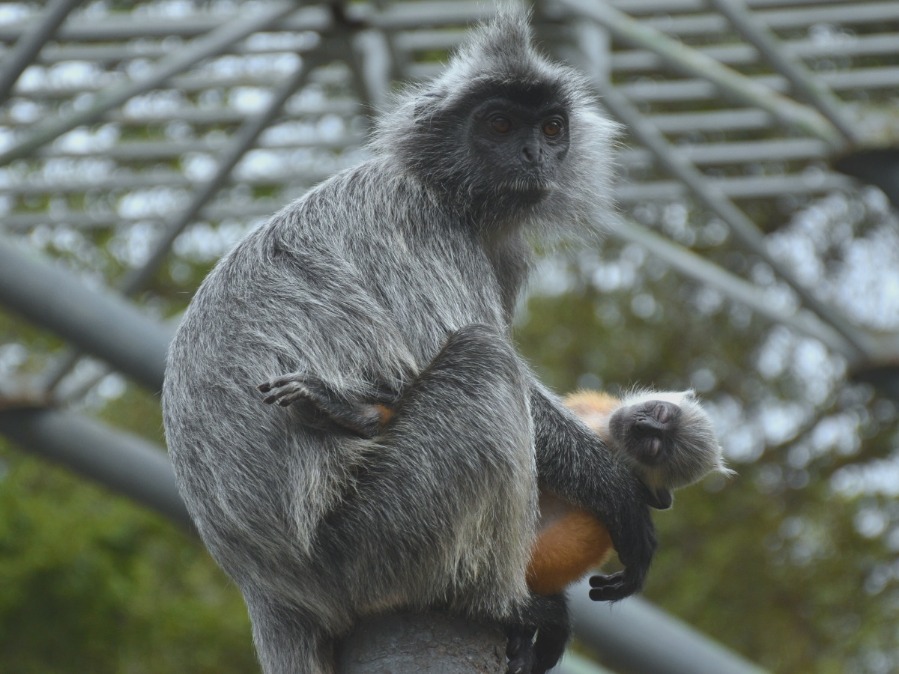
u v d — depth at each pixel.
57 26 13.08
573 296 26.97
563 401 9.54
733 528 25.56
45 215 17.36
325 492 7.44
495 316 8.42
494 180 8.63
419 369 7.91
